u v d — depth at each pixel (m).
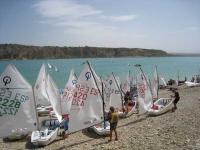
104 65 144.25
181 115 25.81
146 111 26.27
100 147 18.41
